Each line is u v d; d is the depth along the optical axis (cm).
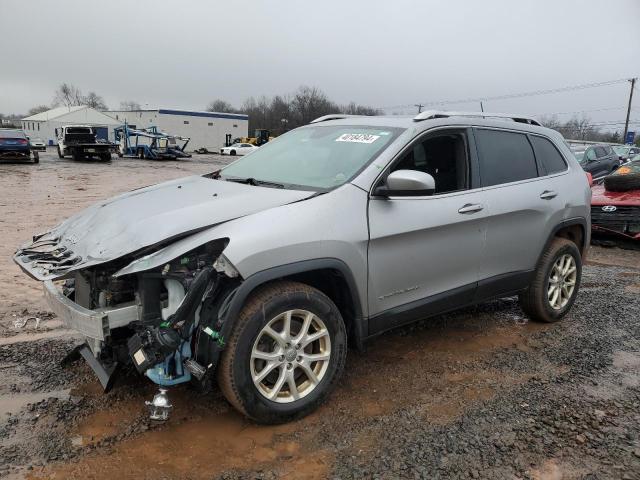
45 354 407
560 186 495
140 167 2970
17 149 2728
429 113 406
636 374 405
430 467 285
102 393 353
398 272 362
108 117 8088
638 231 862
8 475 270
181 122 6600
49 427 313
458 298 411
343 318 355
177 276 288
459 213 393
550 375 399
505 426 326
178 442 303
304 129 468
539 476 279
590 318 533
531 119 505
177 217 308
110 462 284
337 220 327
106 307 301
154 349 278
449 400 357
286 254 302
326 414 336
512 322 514
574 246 514
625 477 279
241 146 5516
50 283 325
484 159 429
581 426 328
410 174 335
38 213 1138
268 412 311
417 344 453
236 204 324
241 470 281
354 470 282
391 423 328
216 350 289
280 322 316
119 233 311
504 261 443
